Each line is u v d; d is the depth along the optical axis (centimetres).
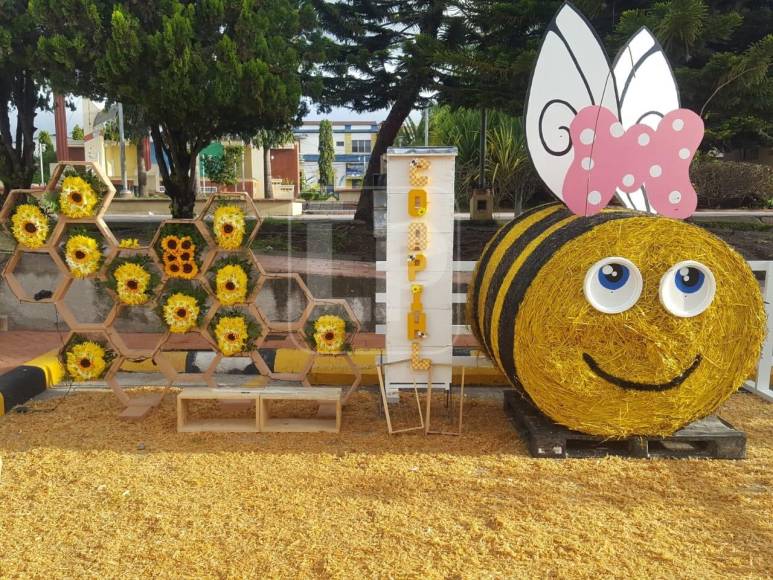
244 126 1026
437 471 396
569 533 321
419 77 1073
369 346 683
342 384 592
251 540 314
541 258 400
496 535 318
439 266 471
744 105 845
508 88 935
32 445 437
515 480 385
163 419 492
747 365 407
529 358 404
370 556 300
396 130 1196
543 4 859
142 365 626
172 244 484
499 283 440
